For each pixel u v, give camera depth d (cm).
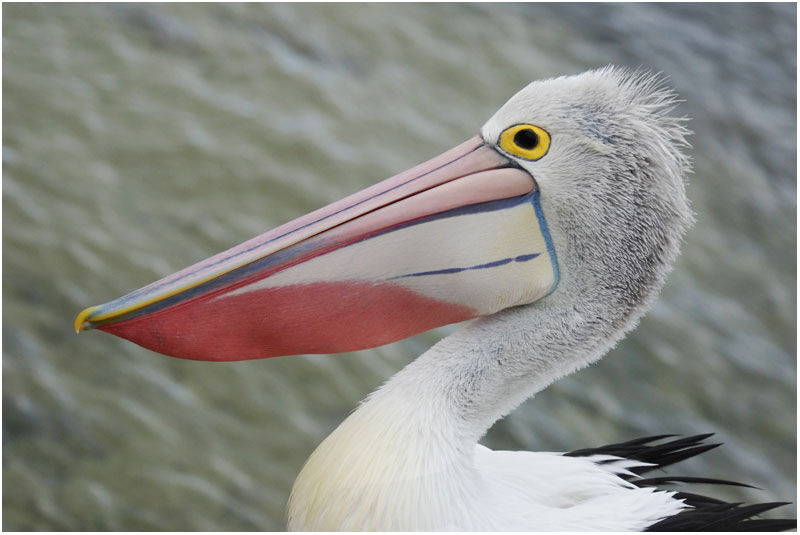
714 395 1433
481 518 579
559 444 1319
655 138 601
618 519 612
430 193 606
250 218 1509
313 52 1836
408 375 610
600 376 1417
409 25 1944
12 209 1417
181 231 1467
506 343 608
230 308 588
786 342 1538
